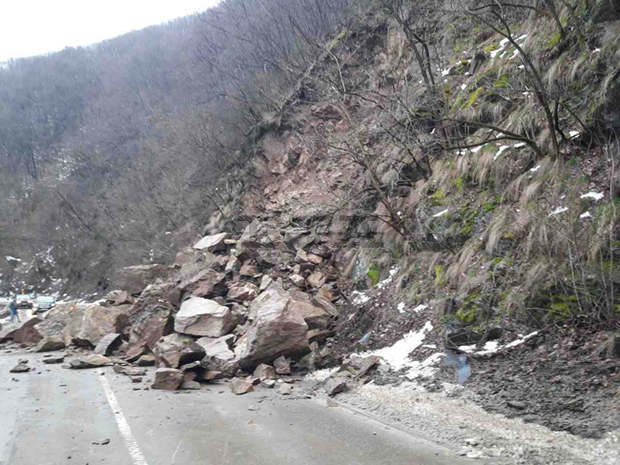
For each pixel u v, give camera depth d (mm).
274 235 14781
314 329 10383
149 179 35625
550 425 5059
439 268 9219
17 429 6000
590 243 6738
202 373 9039
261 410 6879
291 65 20328
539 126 8984
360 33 17781
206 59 33844
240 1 33062
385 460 4773
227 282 13320
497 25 12188
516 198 8547
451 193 10281
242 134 23984
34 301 34281
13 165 67188
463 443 5129
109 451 5188
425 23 13773
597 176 7484
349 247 12938
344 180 14758
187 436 5672
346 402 7242
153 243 27141
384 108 11484
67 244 41719
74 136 66188
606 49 8250
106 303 15273
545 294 6926
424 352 7883
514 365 6500
